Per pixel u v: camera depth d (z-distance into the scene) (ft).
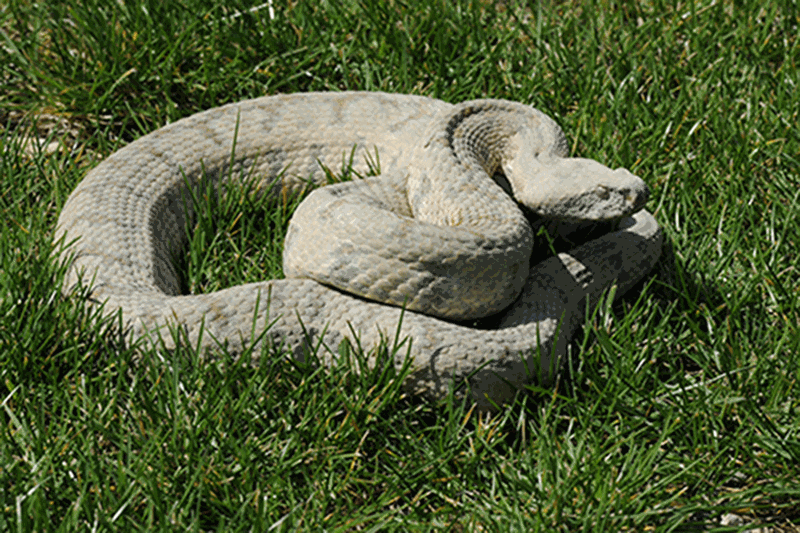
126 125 3.95
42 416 3.32
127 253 3.57
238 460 3.31
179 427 3.31
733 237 3.68
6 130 3.81
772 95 3.99
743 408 3.42
